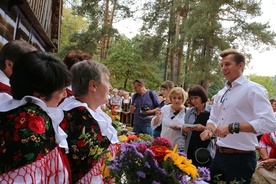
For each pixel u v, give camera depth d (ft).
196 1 62.03
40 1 20.84
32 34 21.48
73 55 8.53
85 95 5.99
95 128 5.55
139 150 5.05
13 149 4.05
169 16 73.61
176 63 71.51
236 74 9.78
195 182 5.55
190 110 12.60
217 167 10.27
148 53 77.10
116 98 35.70
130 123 33.12
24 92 4.53
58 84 4.63
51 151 4.45
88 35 73.77
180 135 12.65
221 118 10.08
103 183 5.54
